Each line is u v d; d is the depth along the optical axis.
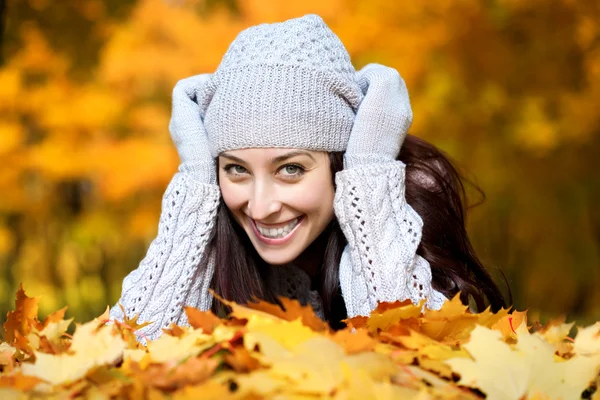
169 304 1.58
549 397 0.79
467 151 5.11
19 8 5.21
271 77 1.49
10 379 0.78
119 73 4.96
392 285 1.48
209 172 1.61
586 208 5.86
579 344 0.94
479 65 4.82
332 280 1.66
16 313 1.06
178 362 0.80
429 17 4.67
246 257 1.69
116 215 5.79
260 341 0.78
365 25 4.61
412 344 0.86
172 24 4.92
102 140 5.27
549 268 6.12
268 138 1.47
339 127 1.54
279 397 0.71
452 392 0.77
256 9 4.70
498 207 5.80
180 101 1.67
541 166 5.37
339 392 0.71
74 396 0.78
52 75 5.22
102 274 6.09
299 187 1.51
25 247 6.07
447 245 1.74
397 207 1.53
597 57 4.75
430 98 4.83
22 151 5.12
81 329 0.88
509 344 0.93
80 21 5.32
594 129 4.91
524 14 4.69
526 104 4.91
